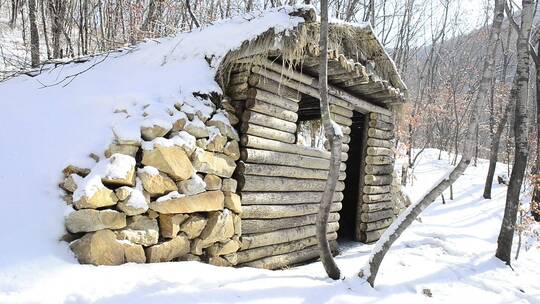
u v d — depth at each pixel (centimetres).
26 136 461
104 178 371
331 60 552
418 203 455
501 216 1164
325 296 400
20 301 283
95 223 354
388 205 863
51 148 426
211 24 618
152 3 1090
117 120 425
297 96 597
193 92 483
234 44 502
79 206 356
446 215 1130
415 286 507
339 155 424
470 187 1562
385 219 853
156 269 369
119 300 308
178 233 417
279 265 570
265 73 527
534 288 605
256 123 525
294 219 596
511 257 762
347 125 722
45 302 288
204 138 463
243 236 507
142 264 373
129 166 386
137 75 566
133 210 376
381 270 555
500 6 521
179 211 413
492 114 1975
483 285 579
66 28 1359
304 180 617
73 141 421
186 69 520
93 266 344
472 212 1194
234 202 479
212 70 518
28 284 304
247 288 377
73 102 503
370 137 802
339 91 670
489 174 1403
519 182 705
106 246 355
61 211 369
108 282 327
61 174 394
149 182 394
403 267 595
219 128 484
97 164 385
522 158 707
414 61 2812
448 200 1368
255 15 543
